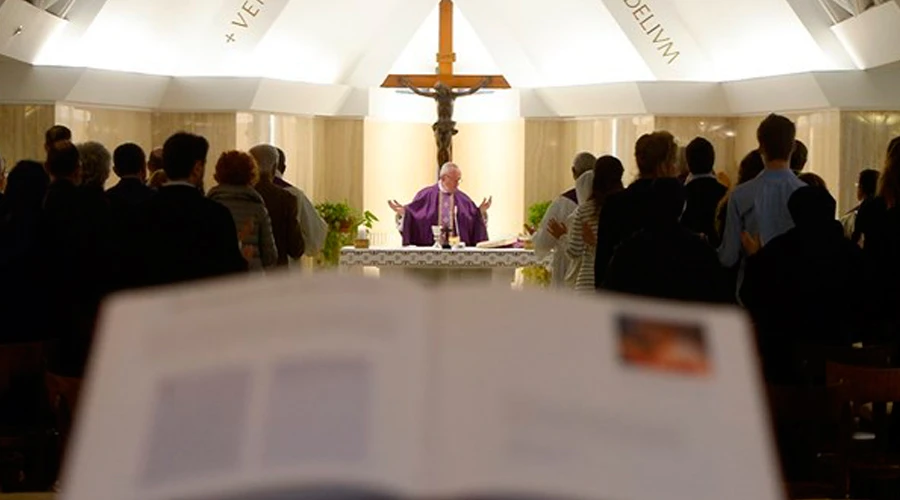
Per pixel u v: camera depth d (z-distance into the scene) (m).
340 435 1.14
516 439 1.16
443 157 14.16
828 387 4.98
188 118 14.44
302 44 14.38
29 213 6.26
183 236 5.46
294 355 1.22
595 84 14.57
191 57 14.16
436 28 15.93
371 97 15.18
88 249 6.24
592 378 1.23
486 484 1.12
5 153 13.31
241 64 14.27
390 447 1.14
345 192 15.28
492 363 1.21
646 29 14.02
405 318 1.24
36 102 13.26
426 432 1.16
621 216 6.21
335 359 1.20
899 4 10.95
